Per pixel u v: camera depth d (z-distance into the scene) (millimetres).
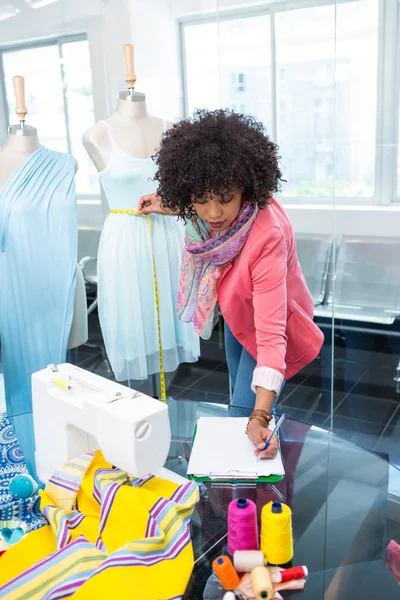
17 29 2947
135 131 2084
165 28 2664
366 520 1053
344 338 2828
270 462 1189
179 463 1252
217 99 2688
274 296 1311
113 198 2131
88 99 2910
